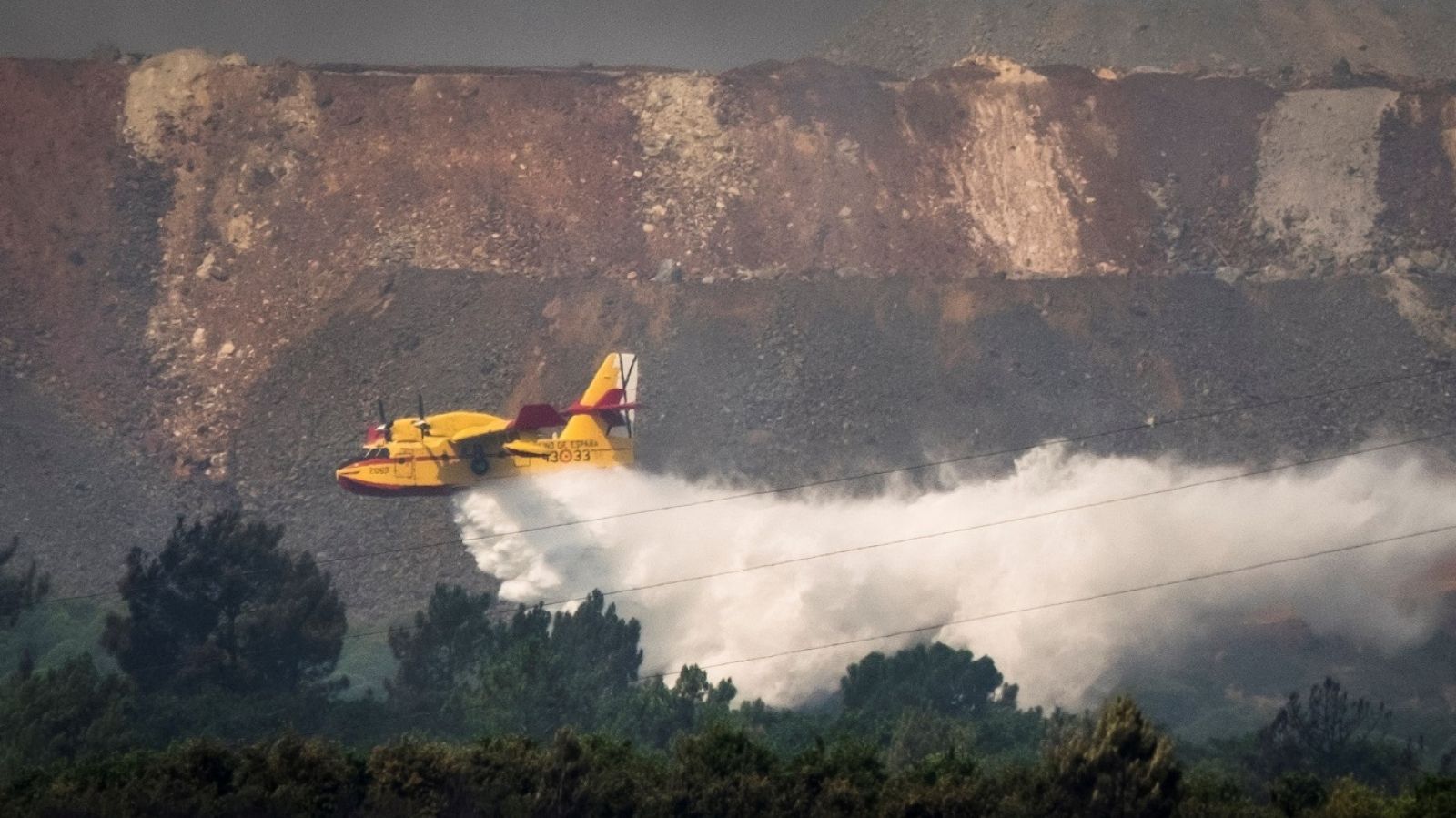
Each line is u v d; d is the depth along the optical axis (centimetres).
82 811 19900
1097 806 19375
